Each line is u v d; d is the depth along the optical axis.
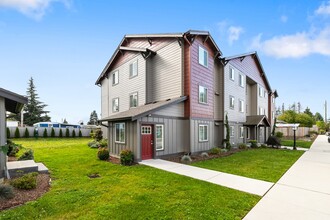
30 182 5.82
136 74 15.89
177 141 12.62
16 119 42.16
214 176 7.56
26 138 27.34
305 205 4.93
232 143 17.78
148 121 10.93
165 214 4.31
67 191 5.74
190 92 12.76
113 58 18.69
